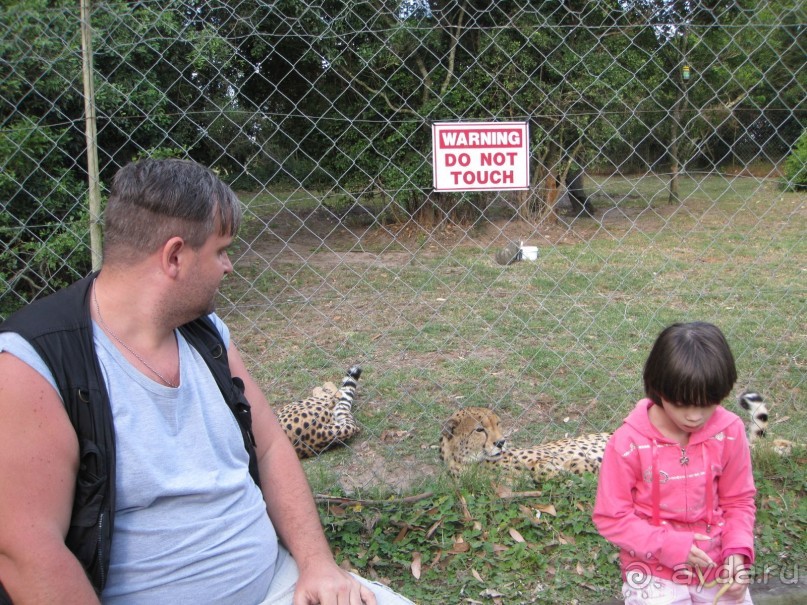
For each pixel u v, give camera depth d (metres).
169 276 1.91
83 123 4.14
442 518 3.22
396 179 10.88
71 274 4.21
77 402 1.76
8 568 1.67
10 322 1.80
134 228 1.88
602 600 2.83
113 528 1.81
